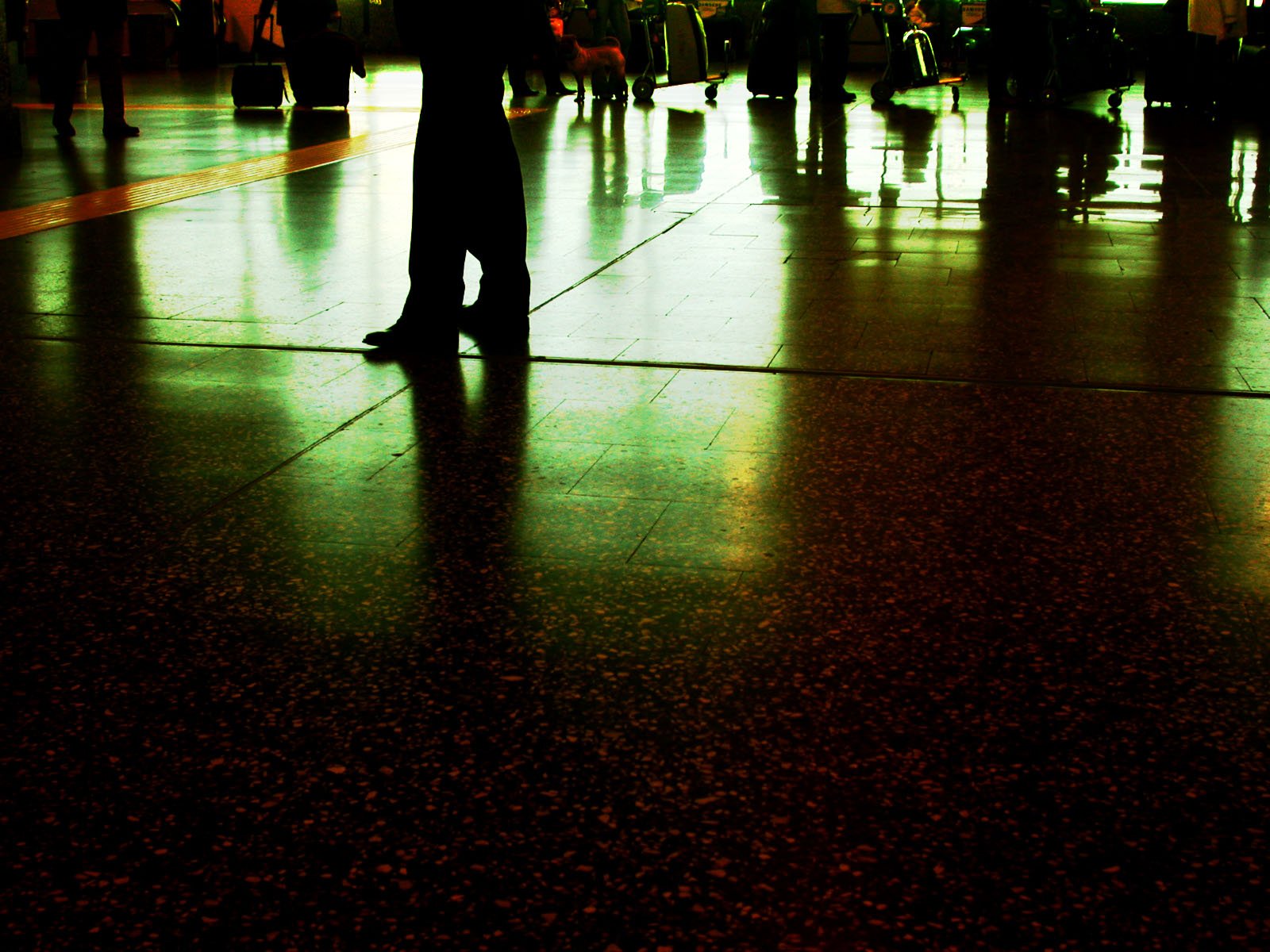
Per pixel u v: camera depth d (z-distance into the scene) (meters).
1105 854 1.89
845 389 4.14
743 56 25.45
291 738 2.19
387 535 3.03
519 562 2.88
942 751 2.14
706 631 2.56
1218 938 1.72
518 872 1.85
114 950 1.70
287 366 4.39
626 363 4.43
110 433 3.71
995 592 2.73
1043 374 4.29
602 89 15.41
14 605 2.66
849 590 2.74
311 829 1.95
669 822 1.96
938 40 21.14
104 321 4.93
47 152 10.05
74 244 6.38
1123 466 3.46
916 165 9.48
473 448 3.61
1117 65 14.17
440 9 4.35
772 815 1.98
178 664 2.43
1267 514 3.14
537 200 7.85
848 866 1.86
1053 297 5.37
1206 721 2.24
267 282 5.62
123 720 2.24
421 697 2.32
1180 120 12.90
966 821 1.96
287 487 3.32
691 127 12.27
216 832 1.94
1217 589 2.75
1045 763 2.11
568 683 2.37
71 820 1.96
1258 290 5.49
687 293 5.45
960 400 4.02
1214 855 1.88
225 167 9.27
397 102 15.47
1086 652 2.47
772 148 10.57
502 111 4.67
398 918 1.76
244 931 1.73
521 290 4.86
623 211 7.46
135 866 1.86
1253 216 7.29
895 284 5.60
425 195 4.48
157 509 3.17
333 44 14.20
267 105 14.37
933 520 3.11
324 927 1.74
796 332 4.82
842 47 15.10
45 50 14.62
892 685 2.36
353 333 4.80
